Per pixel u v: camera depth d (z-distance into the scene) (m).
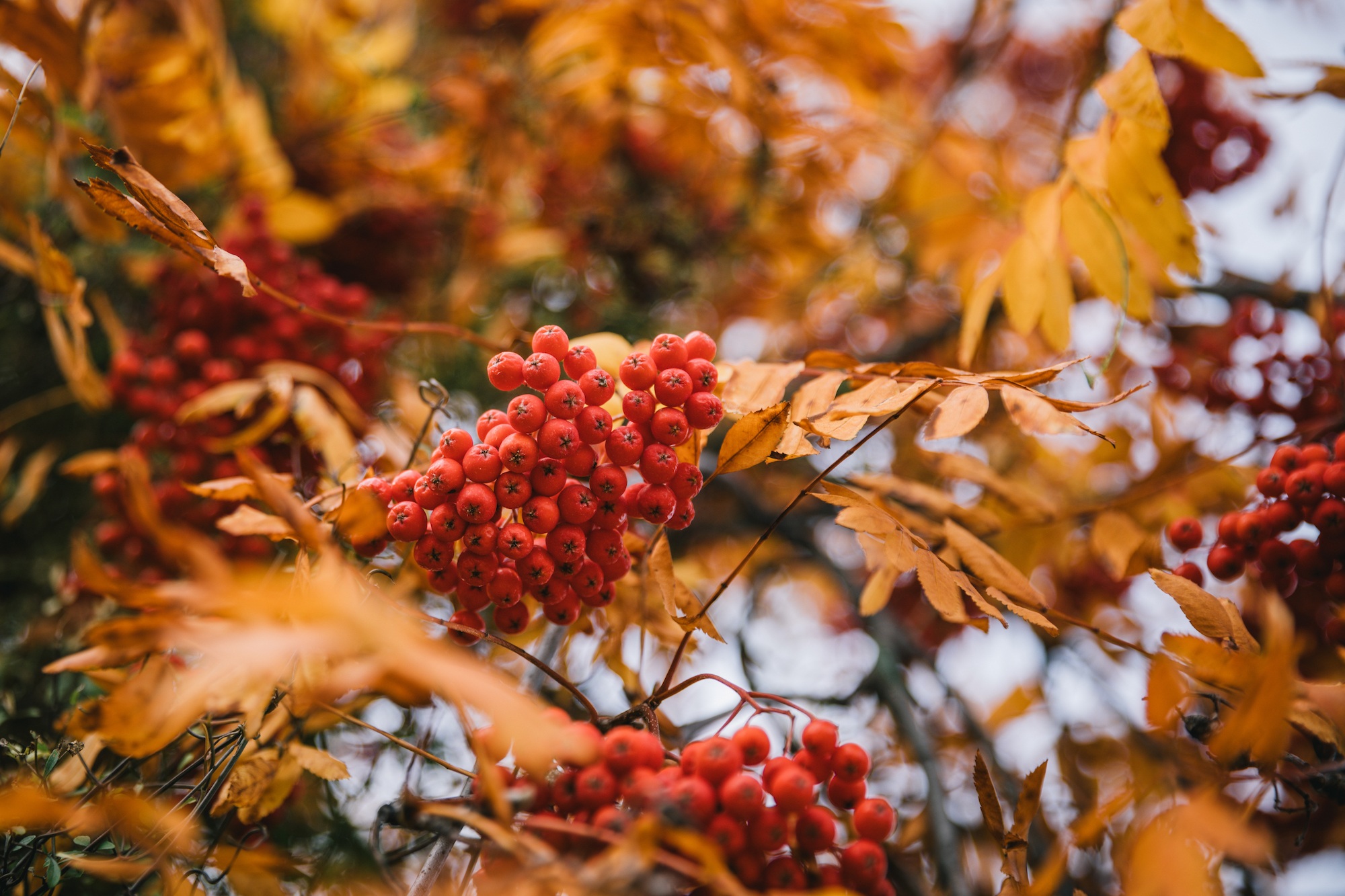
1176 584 0.48
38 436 0.66
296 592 0.44
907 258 0.88
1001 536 0.58
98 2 0.56
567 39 0.64
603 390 0.45
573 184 0.82
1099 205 0.51
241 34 0.86
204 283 0.59
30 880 0.48
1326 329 0.54
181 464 0.57
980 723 0.74
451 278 0.78
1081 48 0.91
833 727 0.44
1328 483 0.49
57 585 0.59
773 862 0.43
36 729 0.53
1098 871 0.59
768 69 0.70
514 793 0.42
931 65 0.99
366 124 0.73
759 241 0.84
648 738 0.43
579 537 0.45
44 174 0.61
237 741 0.48
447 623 0.46
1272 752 0.45
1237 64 0.49
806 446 0.46
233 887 0.49
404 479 0.45
